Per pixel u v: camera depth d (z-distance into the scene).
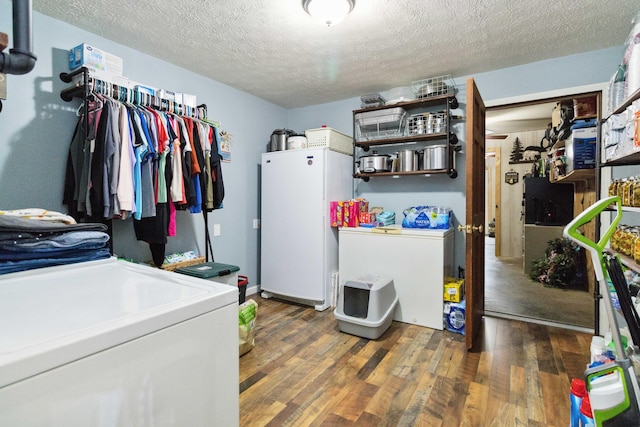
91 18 2.07
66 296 0.75
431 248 2.69
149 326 0.61
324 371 2.02
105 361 0.55
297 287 3.29
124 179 1.95
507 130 5.80
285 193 3.35
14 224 0.99
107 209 1.87
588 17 2.05
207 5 1.92
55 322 0.59
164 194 2.19
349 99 3.72
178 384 0.66
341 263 3.14
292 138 3.38
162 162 2.18
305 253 3.24
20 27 0.72
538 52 2.55
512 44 2.41
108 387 0.55
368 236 2.98
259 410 1.65
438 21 2.08
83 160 1.97
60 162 2.13
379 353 2.25
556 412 1.61
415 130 3.08
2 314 0.63
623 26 2.16
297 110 4.07
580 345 2.35
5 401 0.44
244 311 2.26
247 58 2.65
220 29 2.19
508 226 6.50
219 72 2.95
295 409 1.65
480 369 2.02
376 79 3.12
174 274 0.96
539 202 4.96
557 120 3.88
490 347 2.33
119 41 2.37
